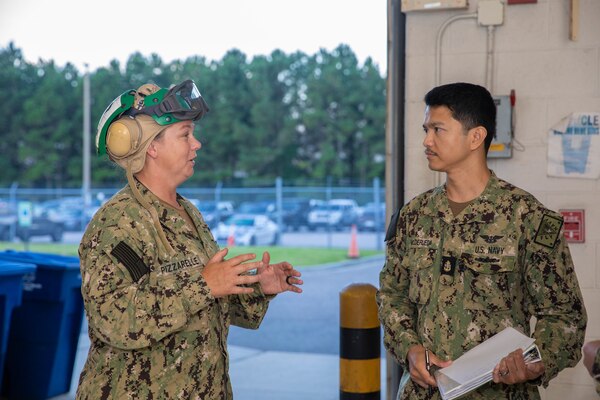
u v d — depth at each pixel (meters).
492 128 2.66
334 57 47.50
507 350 2.38
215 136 47.00
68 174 46.91
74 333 5.86
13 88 47.22
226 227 25.91
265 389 6.54
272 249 24.42
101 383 2.33
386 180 4.39
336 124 46.84
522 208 2.57
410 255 2.69
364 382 4.04
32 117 46.44
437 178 4.17
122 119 2.44
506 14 4.04
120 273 2.27
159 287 2.26
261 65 47.41
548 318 2.55
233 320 2.76
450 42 4.11
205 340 2.42
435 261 2.62
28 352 5.73
